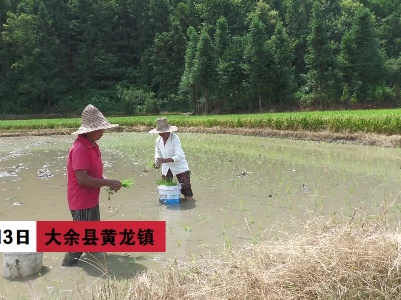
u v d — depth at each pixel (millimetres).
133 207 7719
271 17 73375
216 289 3443
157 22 72062
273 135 23469
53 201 8422
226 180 10266
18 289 4336
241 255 3951
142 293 3555
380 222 4215
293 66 64312
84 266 4953
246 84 54156
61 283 4465
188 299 3432
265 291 3318
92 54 66562
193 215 7004
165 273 4125
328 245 3625
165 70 64562
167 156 8219
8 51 61844
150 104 59375
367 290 3248
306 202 7570
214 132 28031
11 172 12672
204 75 53281
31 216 7207
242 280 3467
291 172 11125
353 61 51719
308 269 3465
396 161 12680
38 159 16359
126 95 60000
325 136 20094
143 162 14414
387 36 69812
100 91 65375
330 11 79438
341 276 3322
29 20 60969
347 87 52844
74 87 65812
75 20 70062
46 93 62219
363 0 82562
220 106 57875
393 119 17828
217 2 72438
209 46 53500
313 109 53844
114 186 5094
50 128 34094
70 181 5082
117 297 3707
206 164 13297
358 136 18703
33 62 59719
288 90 54625
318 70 52469
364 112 24875
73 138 28891
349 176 10172
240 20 73125
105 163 14250
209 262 4352
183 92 59031
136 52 72438
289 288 3363
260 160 13906
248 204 7637
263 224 6270
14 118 56094
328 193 8273
